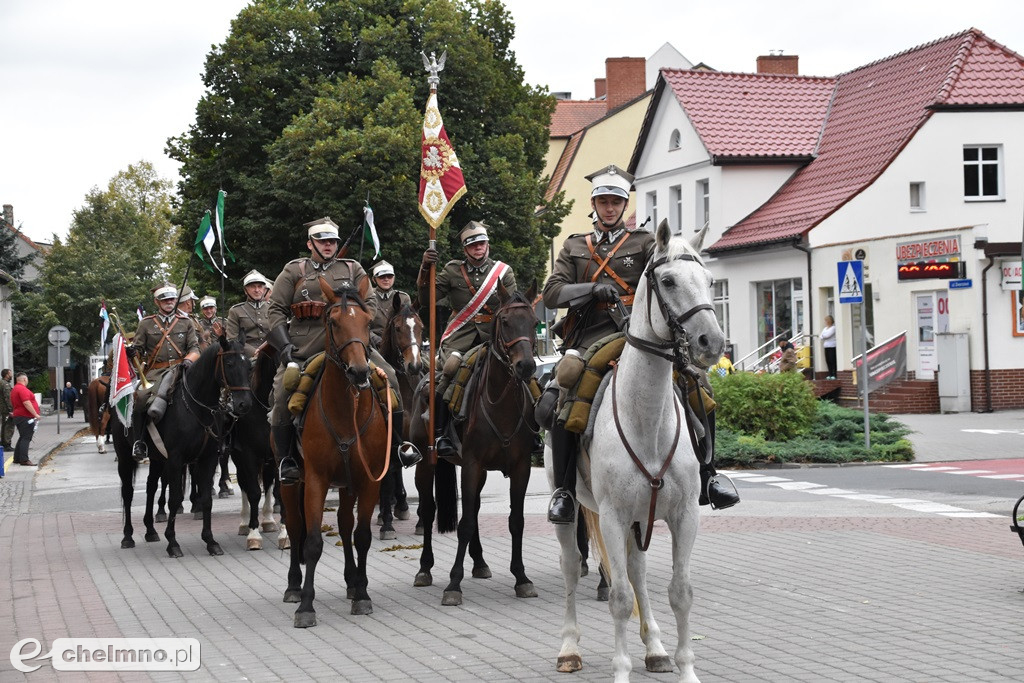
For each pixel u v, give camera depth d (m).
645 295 6.80
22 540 15.13
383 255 35.84
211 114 38.16
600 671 7.78
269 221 36.72
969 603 9.62
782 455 21.86
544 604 10.16
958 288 31.95
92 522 17.09
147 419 13.88
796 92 45.25
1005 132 36.59
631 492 6.90
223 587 11.41
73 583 11.77
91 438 40.44
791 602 9.83
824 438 23.53
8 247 61.19
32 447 34.00
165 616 10.01
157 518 17.22
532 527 15.09
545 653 8.34
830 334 35.31
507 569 12.06
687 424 7.21
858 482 19.05
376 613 9.95
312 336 10.59
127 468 14.52
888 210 36.84
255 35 38.97
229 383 13.22
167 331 15.80
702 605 9.81
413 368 13.15
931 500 16.62
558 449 7.71
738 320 40.84
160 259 75.62
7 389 30.92
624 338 7.46
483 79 39.31
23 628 9.63
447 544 13.92
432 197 13.09
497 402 10.31
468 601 10.38
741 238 40.28
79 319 59.91
